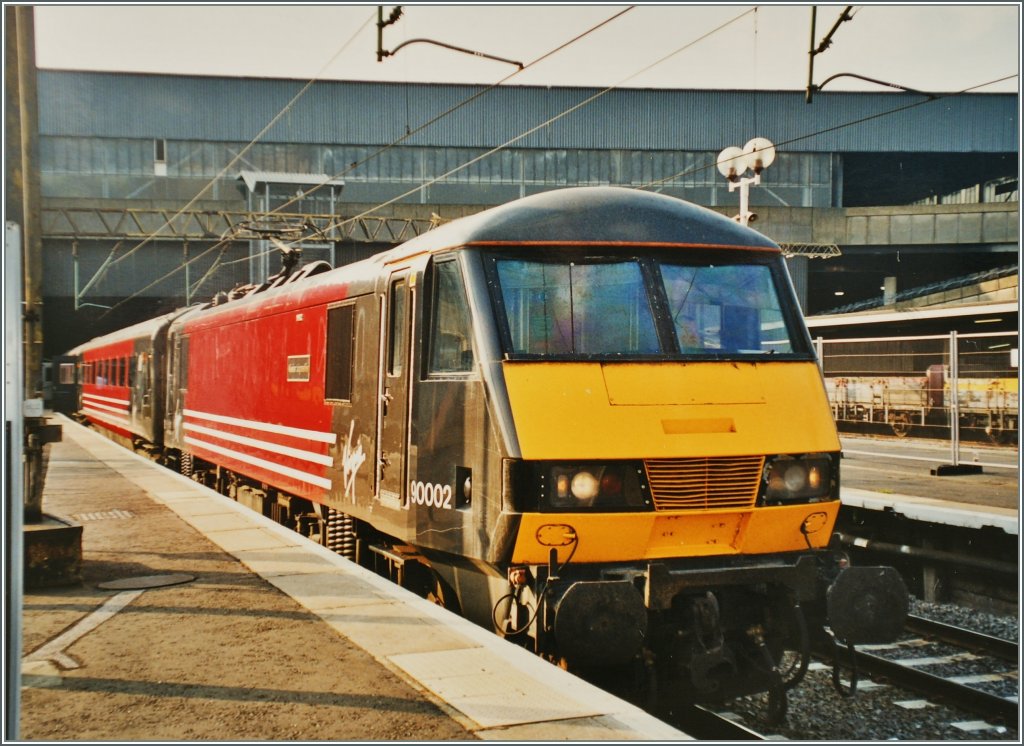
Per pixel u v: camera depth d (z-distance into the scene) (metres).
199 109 48.88
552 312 6.86
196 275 45.12
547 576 6.33
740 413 6.71
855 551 11.62
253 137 49.12
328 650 6.14
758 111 48.88
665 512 6.39
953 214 43.16
